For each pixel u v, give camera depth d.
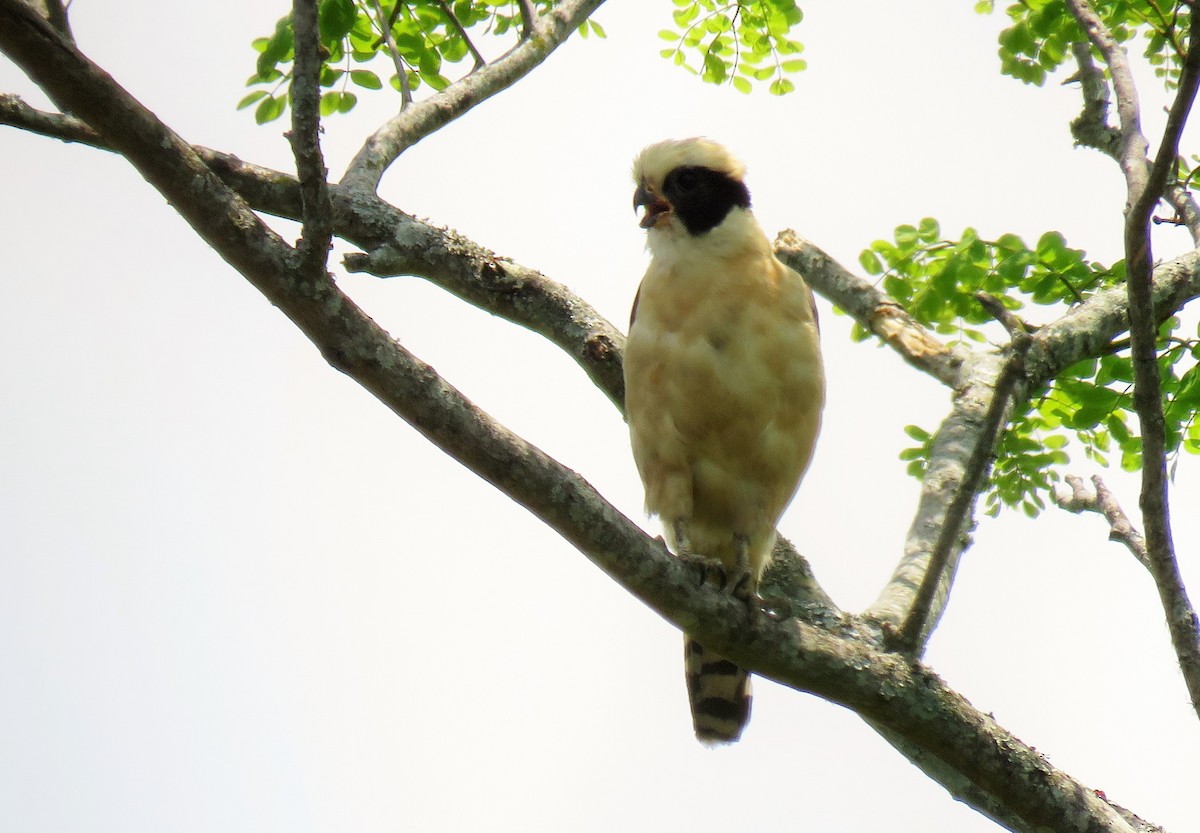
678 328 10.48
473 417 7.12
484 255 11.66
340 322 6.82
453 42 13.56
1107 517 10.62
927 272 12.91
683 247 10.77
